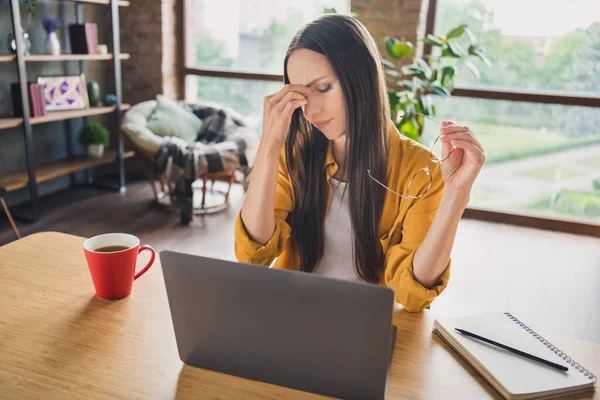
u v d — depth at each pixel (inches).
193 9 179.2
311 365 28.1
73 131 169.9
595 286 111.7
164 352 32.3
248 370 29.8
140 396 28.2
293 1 168.6
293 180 47.0
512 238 140.8
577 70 146.6
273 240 44.0
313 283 26.0
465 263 120.8
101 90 180.7
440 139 36.4
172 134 152.5
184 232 132.1
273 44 175.0
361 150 42.9
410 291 38.6
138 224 136.6
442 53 135.6
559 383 29.5
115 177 184.1
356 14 148.3
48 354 31.4
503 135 156.3
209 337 29.7
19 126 147.9
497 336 34.0
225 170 142.8
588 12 141.9
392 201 45.6
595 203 151.5
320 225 47.3
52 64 158.2
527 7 146.3
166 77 178.1
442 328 35.1
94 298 38.3
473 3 150.3
